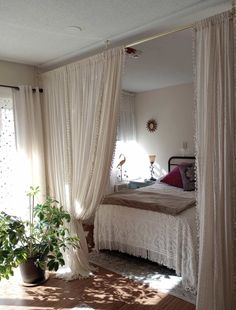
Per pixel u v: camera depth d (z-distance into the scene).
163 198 3.26
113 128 2.42
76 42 2.58
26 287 2.66
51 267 2.54
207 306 1.86
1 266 2.38
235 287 1.82
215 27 1.81
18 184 3.08
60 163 2.98
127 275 2.83
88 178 2.61
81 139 2.68
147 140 5.54
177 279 2.73
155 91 5.34
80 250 2.89
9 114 3.10
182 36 2.54
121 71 2.31
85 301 2.41
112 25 2.22
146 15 2.07
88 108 2.59
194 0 1.87
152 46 2.81
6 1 1.80
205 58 1.85
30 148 3.13
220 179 1.83
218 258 1.83
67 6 1.89
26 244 2.65
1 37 2.43
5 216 2.58
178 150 5.11
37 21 2.12
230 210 1.80
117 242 3.22
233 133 1.78
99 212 3.37
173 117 5.13
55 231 2.71
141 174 5.67
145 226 2.96
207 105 1.83
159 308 2.28
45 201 3.00
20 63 3.21
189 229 2.60
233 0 1.75
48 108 3.12
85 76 2.60
